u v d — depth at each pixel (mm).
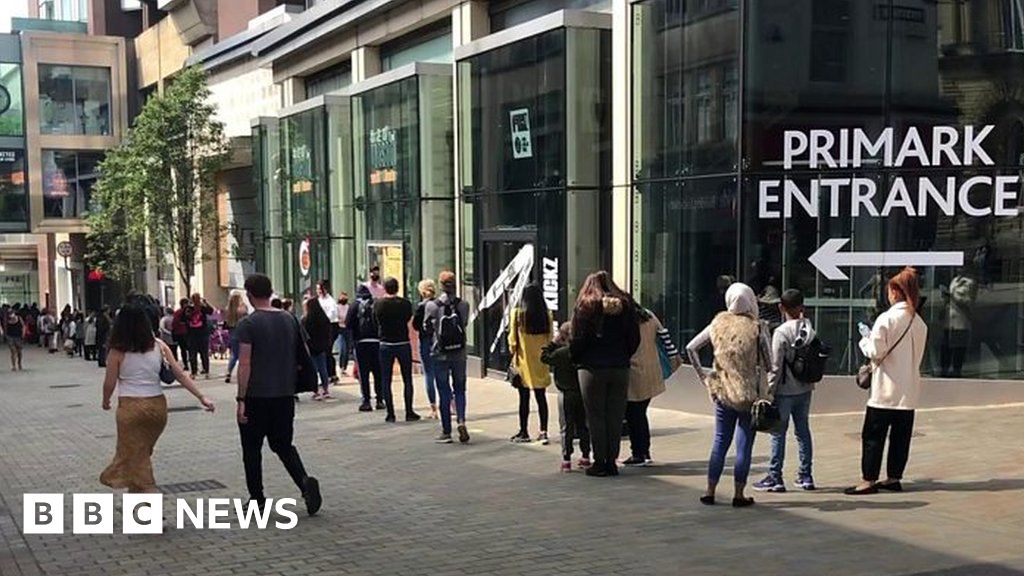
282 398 7648
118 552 6871
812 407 11734
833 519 7242
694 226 12711
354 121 22531
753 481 8688
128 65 46125
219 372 22188
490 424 12539
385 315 12898
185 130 31016
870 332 8633
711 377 7758
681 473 9109
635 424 9484
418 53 21984
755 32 11859
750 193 11984
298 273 26578
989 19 11828
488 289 17281
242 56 32531
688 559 6348
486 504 8133
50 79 44312
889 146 11797
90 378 25375
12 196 43625
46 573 6414
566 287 15211
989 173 11781
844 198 11859
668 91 13109
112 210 33656
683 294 12875
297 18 25812
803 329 8117
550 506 7988
